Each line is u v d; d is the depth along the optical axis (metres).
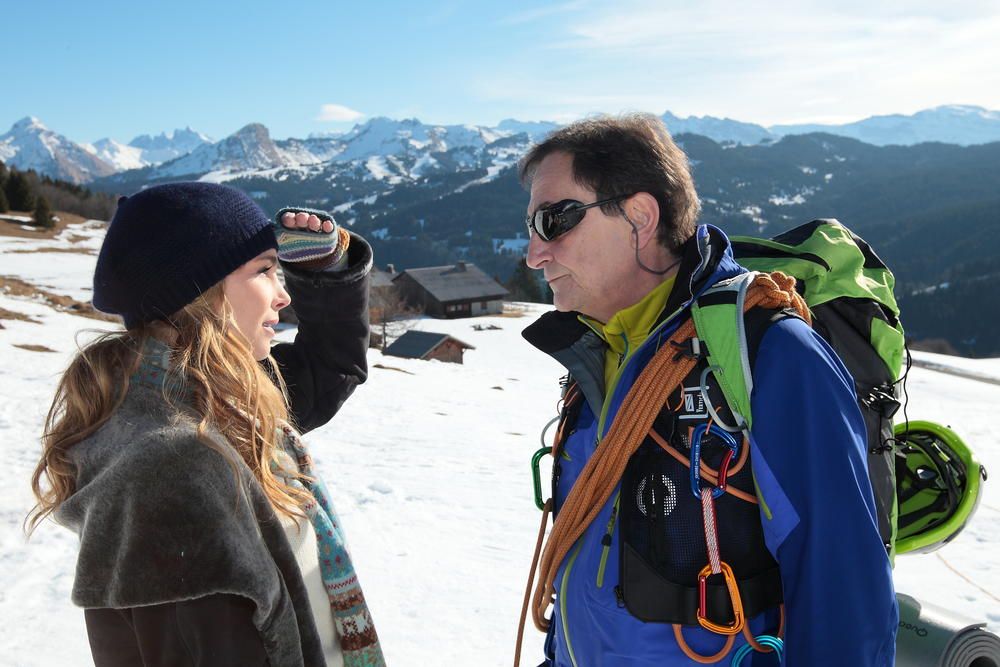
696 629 1.47
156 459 1.09
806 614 1.33
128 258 1.21
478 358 40.62
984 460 15.35
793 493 1.35
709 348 1.41
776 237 1.81
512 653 4.11
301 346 1.77
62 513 1.18
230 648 1.11
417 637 4.25
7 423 8.83
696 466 1.39
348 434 11.25
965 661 1.66
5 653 3.55
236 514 1.13
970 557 7.52
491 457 10.30
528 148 1.73
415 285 66.31
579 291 1.67
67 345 18.66
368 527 6.38
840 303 1.63
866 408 1.58
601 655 1.57
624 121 1.62
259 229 1.33
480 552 5.98
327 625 1.43
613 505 1.55
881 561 1.33
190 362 1.21
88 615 1.20
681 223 1.62
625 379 1.55
